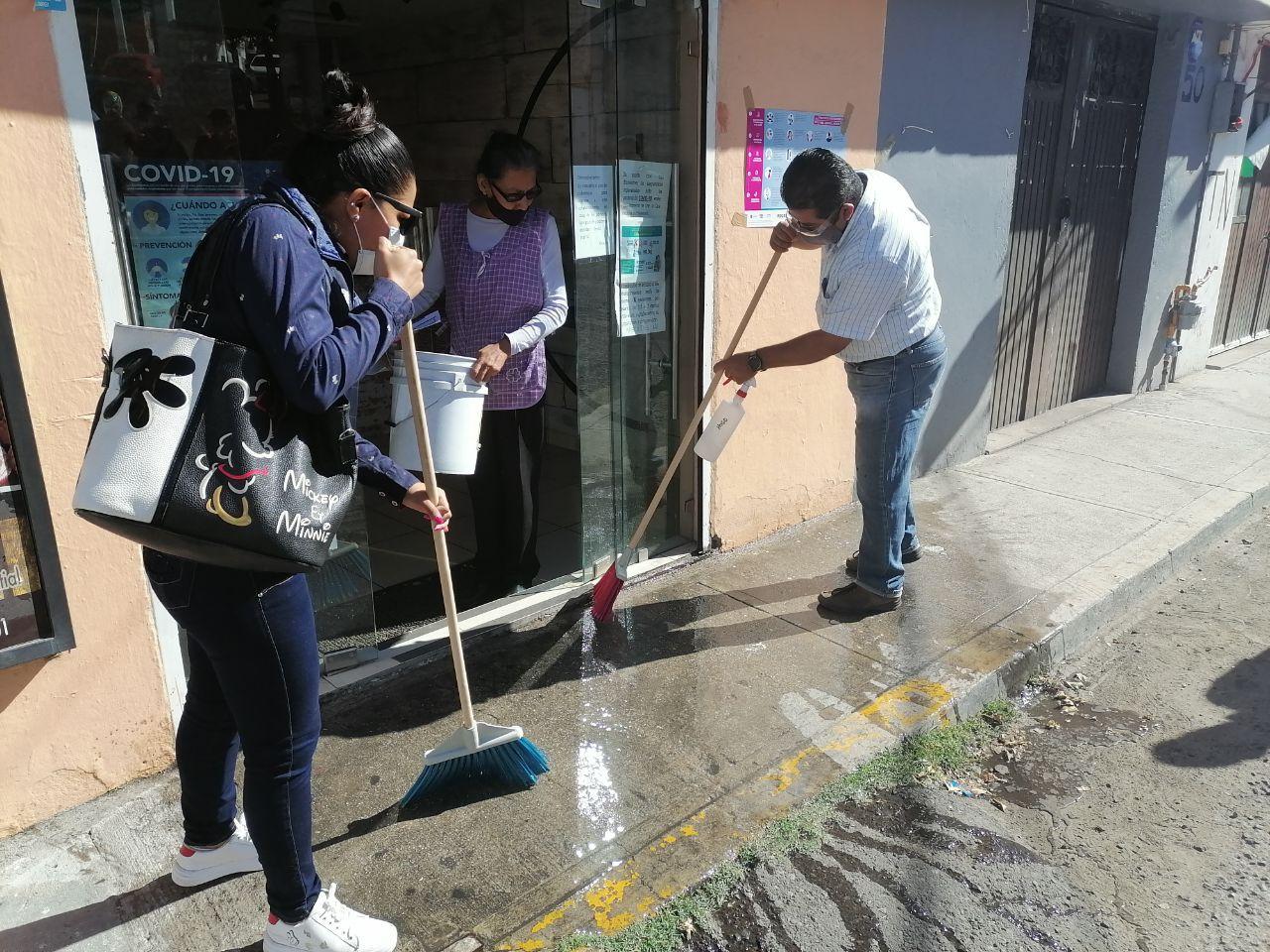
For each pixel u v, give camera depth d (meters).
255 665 1.76
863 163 4.28
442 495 2.21
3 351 2.07
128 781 2.55
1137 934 2.25
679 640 3.41
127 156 2.32
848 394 4.59
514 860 2.34
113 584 2.39
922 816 2.63
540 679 3.14
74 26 2.10
